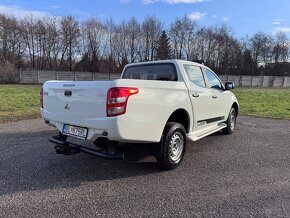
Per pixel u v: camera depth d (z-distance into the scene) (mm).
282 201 3787
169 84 4816
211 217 3359
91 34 61500
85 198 3818
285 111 13336
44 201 3717
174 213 3441
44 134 7508
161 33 66125
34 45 57812
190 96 5305
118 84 3979
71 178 4504
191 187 4211
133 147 5754
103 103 4043
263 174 4785
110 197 3857
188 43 69875
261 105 16016
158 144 4684
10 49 54812
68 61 60531
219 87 7043
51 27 58594
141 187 4191
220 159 5594
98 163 5207
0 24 53000
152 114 4359
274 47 73125
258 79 54875
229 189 4152
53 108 4828
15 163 5160
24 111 11711
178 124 4938
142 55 66188
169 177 4594
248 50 73062
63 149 4750
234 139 7324
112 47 63969
